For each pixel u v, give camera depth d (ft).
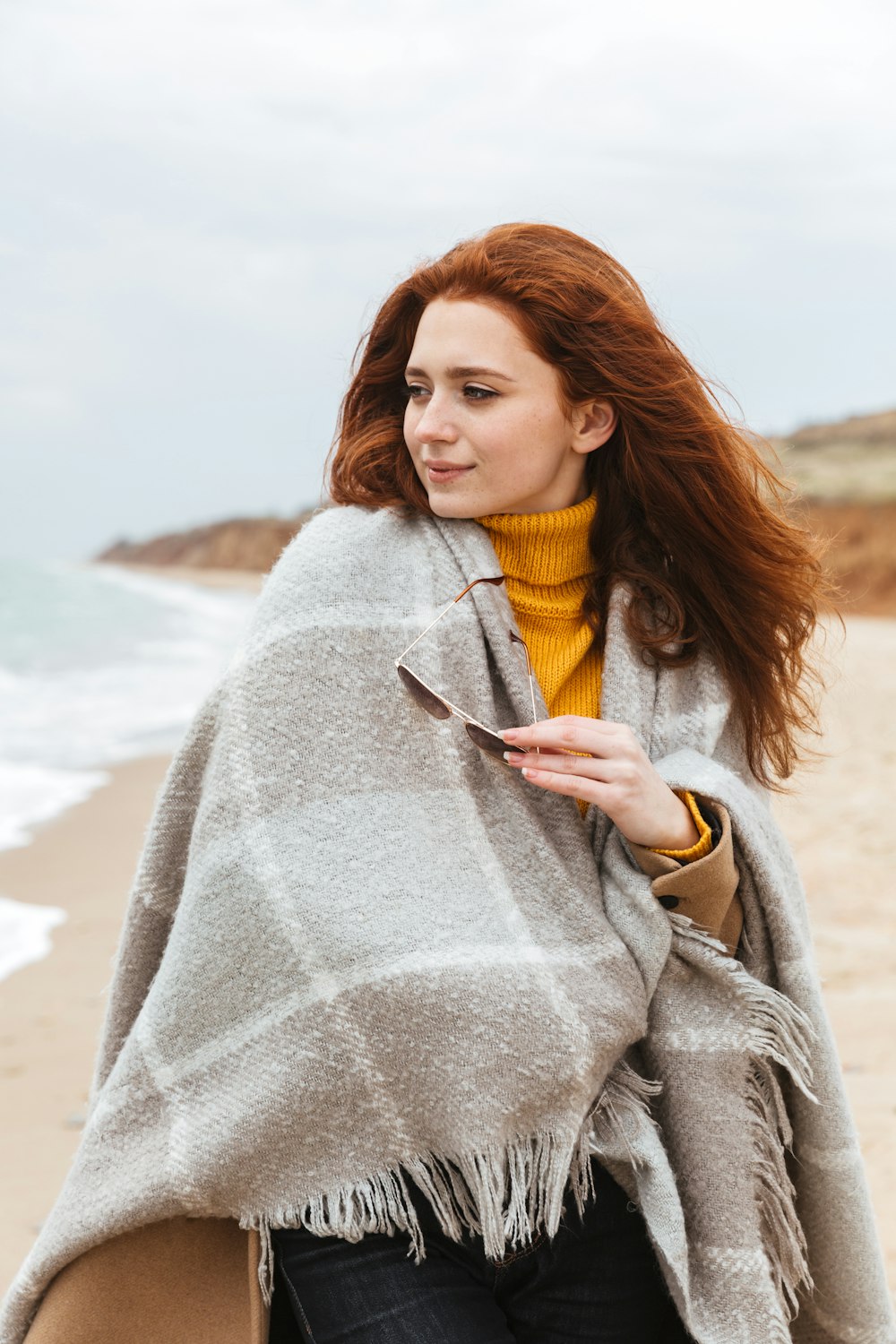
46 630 99.96
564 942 6.34
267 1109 6.09
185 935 6.37
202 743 6.59
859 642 85.97
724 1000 6.64
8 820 31.73
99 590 161.99
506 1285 6.47
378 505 7.01
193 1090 6.30
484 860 6.29
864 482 153.79
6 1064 16.46
